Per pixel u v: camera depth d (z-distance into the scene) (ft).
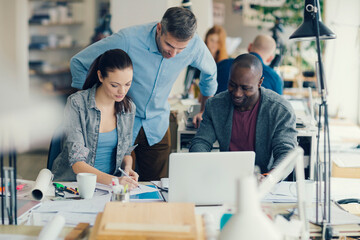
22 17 17.35
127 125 8.07
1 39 17.07
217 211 6.20
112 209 4.63
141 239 4.16
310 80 20.76
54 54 17.89
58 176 7.95
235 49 23.61
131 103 8.11
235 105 8.57
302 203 5.21
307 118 12.06
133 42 9.05
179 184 6.35
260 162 8.61
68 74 17.26
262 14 23.18
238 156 6.35
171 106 14.29
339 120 16.70
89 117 7.75
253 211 3.58
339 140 13.37
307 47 21.29
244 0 23.24
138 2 16.96
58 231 4.61
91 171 7.34
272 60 14.65
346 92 20.84
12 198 5.62
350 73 20.74
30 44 17.54
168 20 8.02
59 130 7.68
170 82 9.74
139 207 4.70
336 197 8.05
